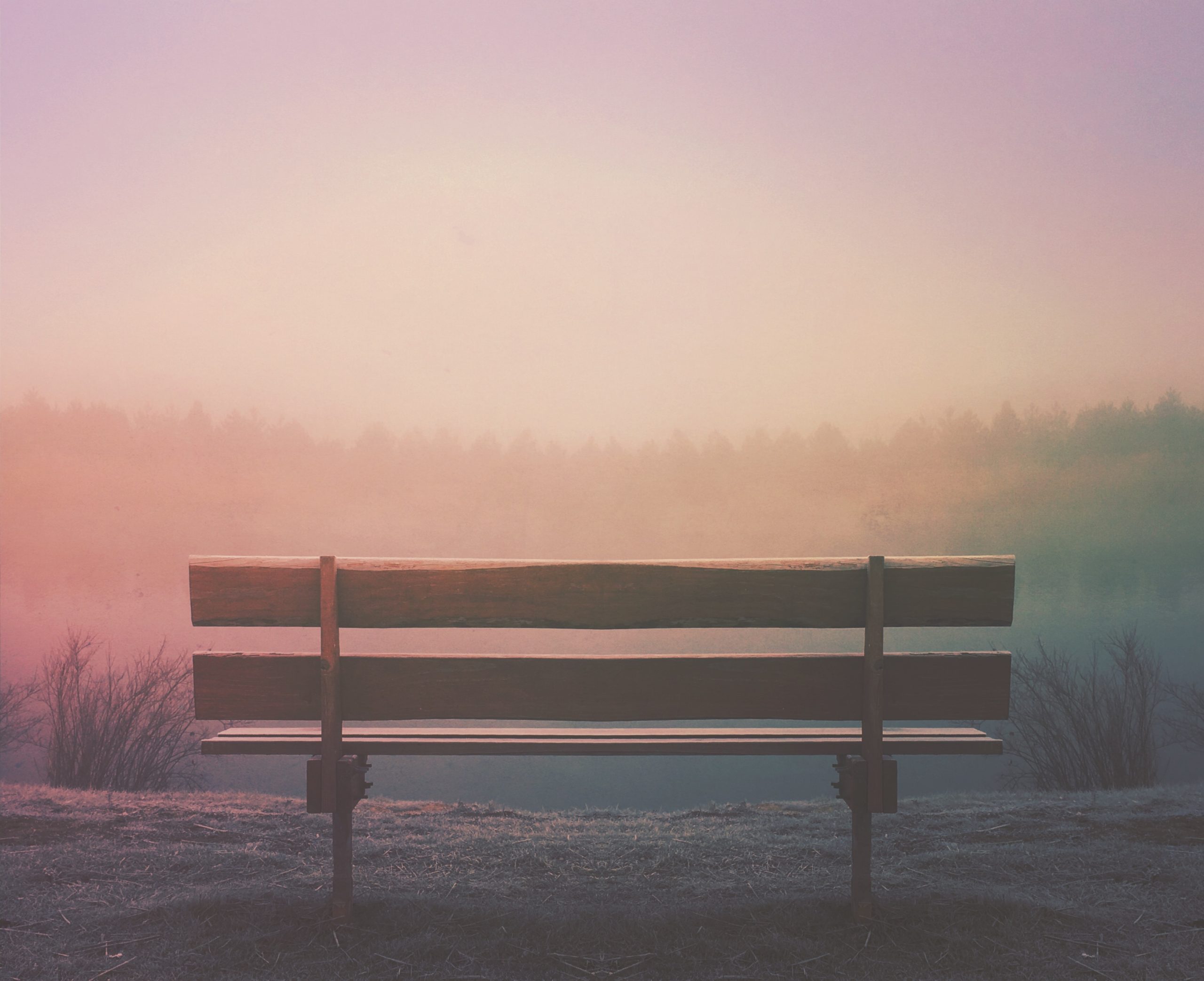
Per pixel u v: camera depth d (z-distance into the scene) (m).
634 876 2.82
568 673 2.19
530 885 2.71
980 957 1.99
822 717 2.20
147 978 1.88
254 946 2.06
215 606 2.16
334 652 2.15
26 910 2.33
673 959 2.02
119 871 2.73
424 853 3.07
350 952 2.04
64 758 11.24
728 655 2.19
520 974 1.93
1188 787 4.62
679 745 2.23
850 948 2.06
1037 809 3.83
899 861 3.01
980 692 2.18
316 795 2.17
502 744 2.24
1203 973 1.89
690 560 2.16
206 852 2.97
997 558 2.15
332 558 2.14
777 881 2.75
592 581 2.15
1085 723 11.41
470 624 2.17
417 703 2.19
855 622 2.18
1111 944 2.07
